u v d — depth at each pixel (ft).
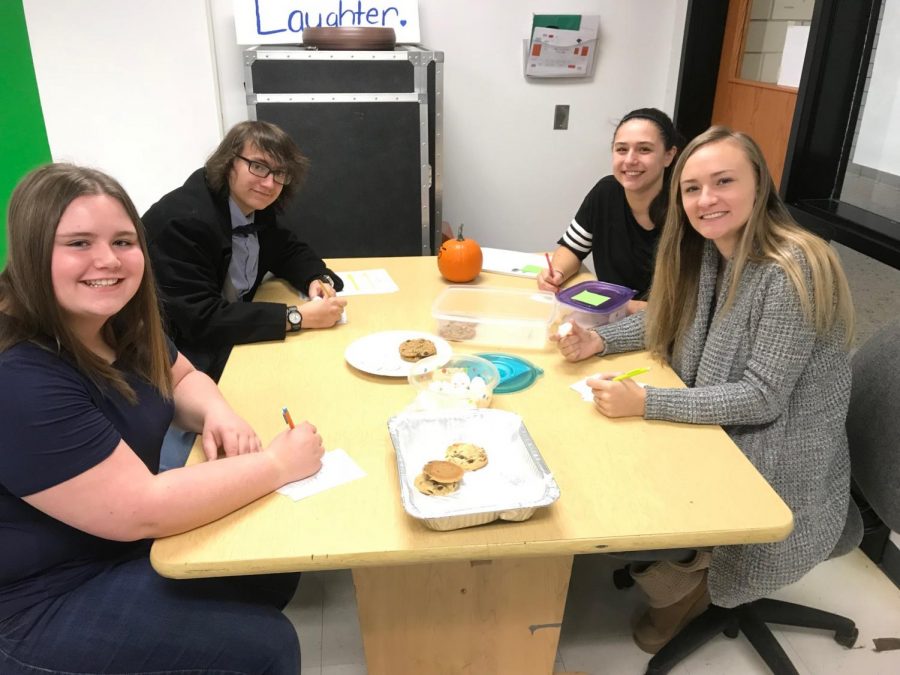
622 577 6.18
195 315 5.25
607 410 4.20
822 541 4.44
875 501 4.67
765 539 3.33
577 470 3.71
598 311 5.67
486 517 3.23
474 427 3.85
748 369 4.27
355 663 5.45
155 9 8.91
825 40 7.19
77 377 3.42
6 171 9.27
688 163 4.39
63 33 8.86
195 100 9.40
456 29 9.84
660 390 4.25
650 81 10.55
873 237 6.74
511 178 10.81
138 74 9.18
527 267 6.93
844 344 4.35
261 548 3.13
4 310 3.34
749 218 4.30
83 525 3.29
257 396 4.47
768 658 5.29
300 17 9.16
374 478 3.62
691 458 3.85
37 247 3.20
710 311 4.81
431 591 4.36
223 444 3.95
